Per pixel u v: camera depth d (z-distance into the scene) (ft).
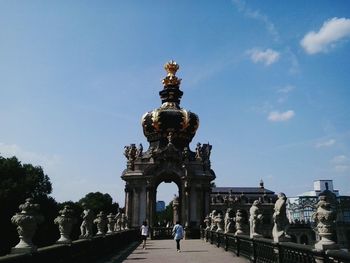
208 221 212.84
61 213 82.69
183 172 238.07
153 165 239.71
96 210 485.15
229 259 110.11
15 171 321.73
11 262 49.93
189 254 128.88
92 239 103.19
